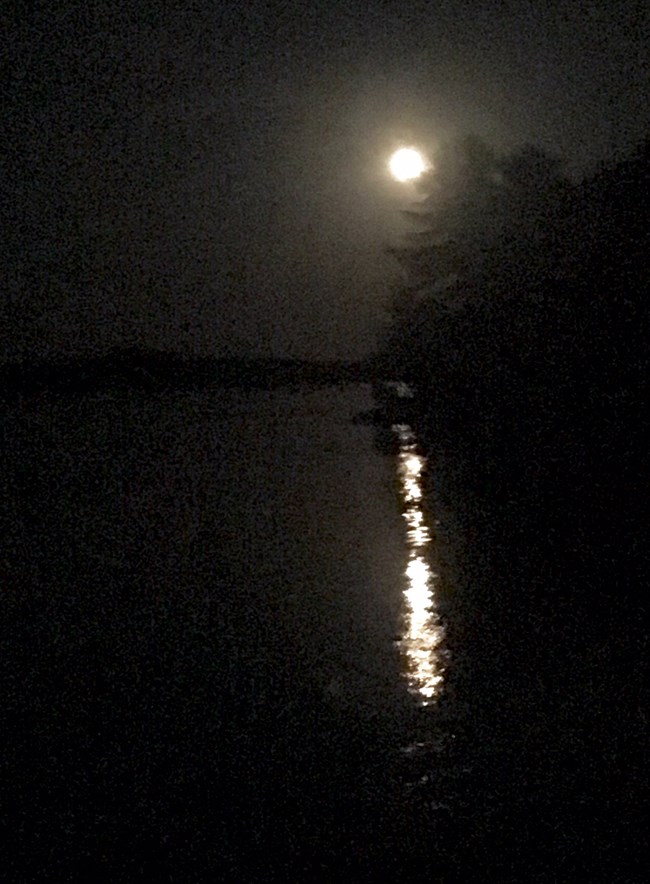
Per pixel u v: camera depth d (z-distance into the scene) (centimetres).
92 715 798
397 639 946
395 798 628
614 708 745
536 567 1183
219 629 1017
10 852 588
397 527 1498
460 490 1808
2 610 1132
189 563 1329
